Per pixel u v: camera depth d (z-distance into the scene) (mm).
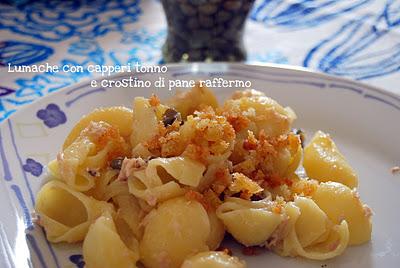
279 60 1474
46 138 1064
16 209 908
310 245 878
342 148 1113
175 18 1359
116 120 974
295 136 994
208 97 1040
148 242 825
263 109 1000
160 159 861
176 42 1412
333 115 1180
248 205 880
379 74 1411
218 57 1402
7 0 1758
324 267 850
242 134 966
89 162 896
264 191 913
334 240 870
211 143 891
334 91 1213
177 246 816
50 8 1743
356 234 882
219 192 887
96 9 1747
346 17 1685
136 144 928
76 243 870
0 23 1637
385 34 1592
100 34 1602
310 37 1586
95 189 904
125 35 1602
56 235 864
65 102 1140
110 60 1469
